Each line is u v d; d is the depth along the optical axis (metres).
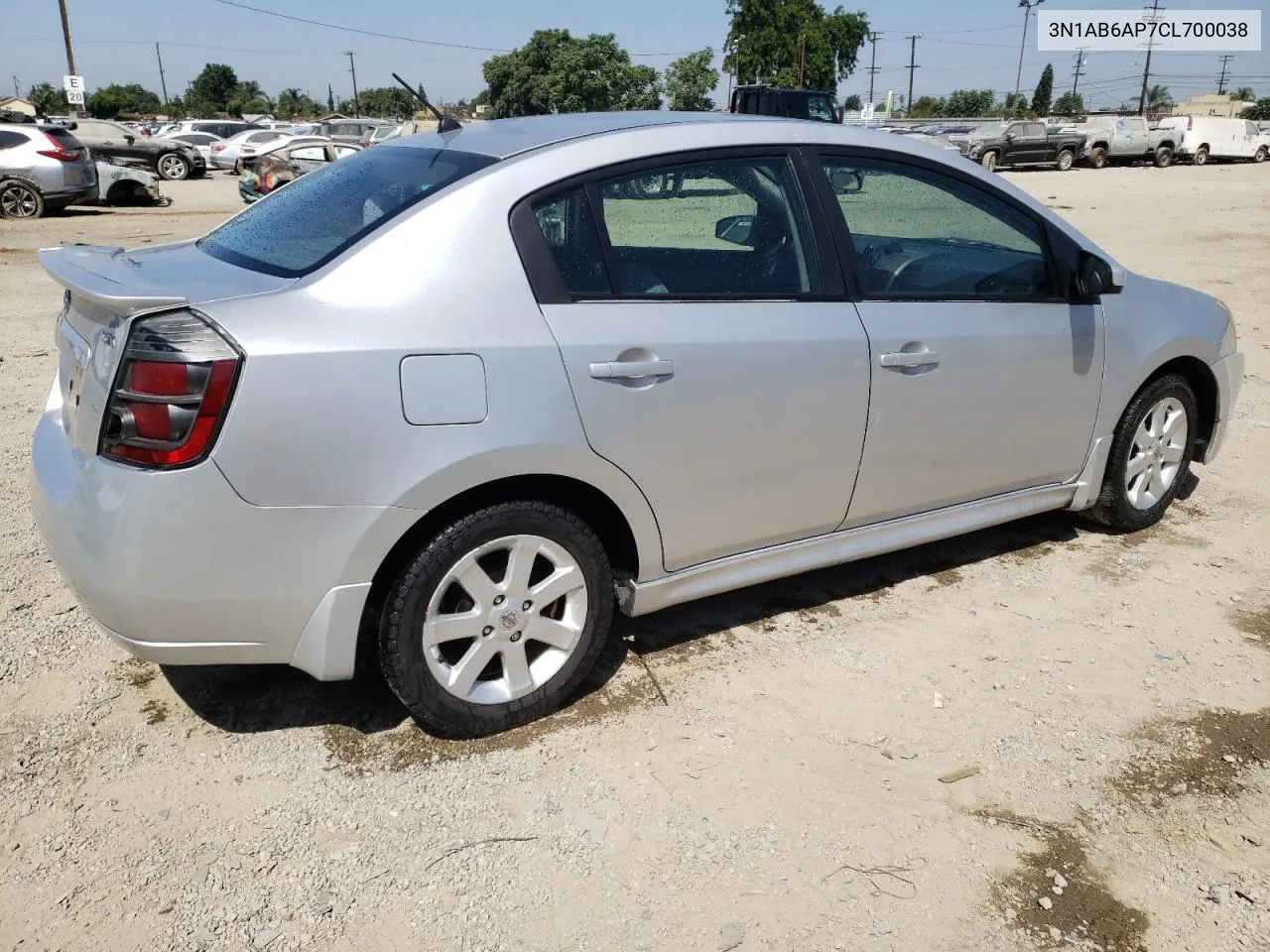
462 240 2.78
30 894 2.42
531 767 2.90
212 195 22.48
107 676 3.30
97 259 3.05
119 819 2.67
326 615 2.67
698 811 2.74
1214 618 3.84
